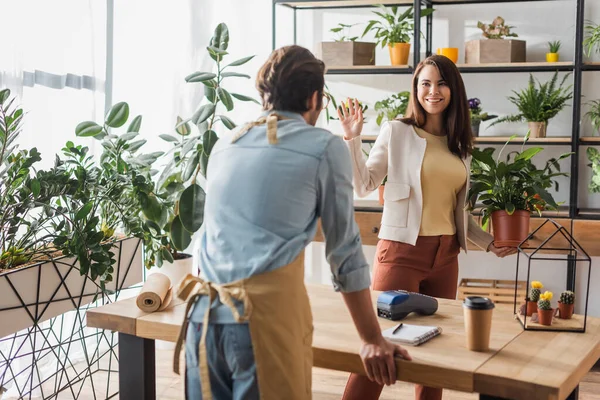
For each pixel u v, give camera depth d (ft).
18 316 9.25
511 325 7.25
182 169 13.46
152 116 15.26
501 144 15.24
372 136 15.05
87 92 13.19
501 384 5.77
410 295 7.48
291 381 5.65
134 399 7.55
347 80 16.15
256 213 5.64
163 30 15.19
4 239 9.56
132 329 7.34
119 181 10.93
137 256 11.57
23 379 11.93
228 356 5.64
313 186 5.71
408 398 11.91
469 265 15.67
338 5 15.57
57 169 10.00
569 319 7.35
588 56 14.64
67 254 9.70
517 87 15.23
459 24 15.43
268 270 5.59
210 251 5.91
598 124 14.28
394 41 14.80
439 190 9.54
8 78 11.11
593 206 15.03
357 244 5.95
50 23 12.23
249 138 5.93
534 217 13.89
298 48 6.06
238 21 16.22
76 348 13.53
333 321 7.25
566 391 5.78
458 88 9.53
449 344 6.61
